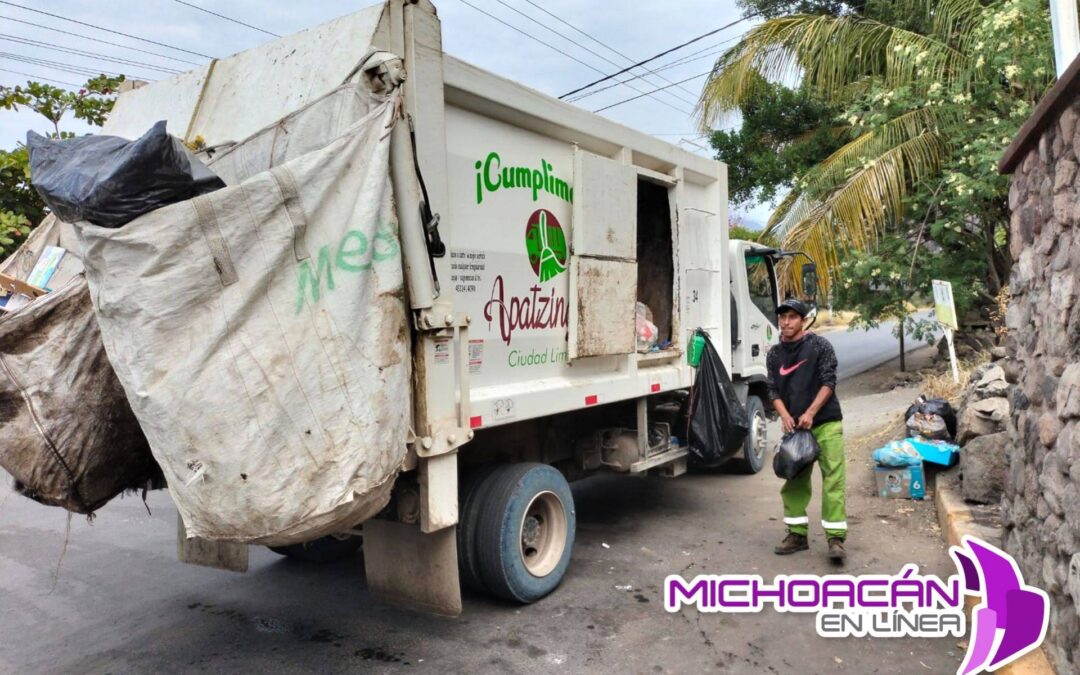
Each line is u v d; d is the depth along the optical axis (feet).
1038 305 12.43
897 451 22.62
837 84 40.68
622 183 17.89
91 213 9.66
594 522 21.57
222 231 9.96
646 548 19.20
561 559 16.34
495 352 14.87
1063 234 11.37
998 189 32.07
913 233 40.37
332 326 10.57
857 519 20.89
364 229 10.93
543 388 15.80
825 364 17.60
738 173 52.03
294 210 10.36
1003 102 33.55
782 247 37.32
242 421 10.04
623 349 18.02
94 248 9.78
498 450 16.87
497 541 14.84
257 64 13.61
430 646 13.99
